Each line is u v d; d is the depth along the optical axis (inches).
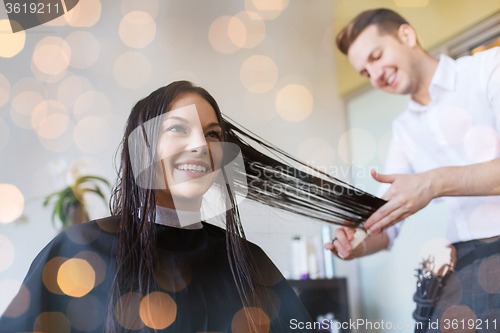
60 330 23.7
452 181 47.2
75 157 64.4
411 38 57.9
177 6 71.6
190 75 69.3
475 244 49.5
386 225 49.6
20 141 64.1
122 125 66.5
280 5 70.5
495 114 50.4
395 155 59.5
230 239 33.1
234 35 70.6
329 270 59.2
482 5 51.4
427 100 56.5
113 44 69.3
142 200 28.9
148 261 26.7
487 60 50.7
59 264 25.2
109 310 24.2
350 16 63.9
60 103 66.4
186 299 26.6
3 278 58.6
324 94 66.3
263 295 31.9
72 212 59.3
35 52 67.2
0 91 65.2
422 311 52.1
